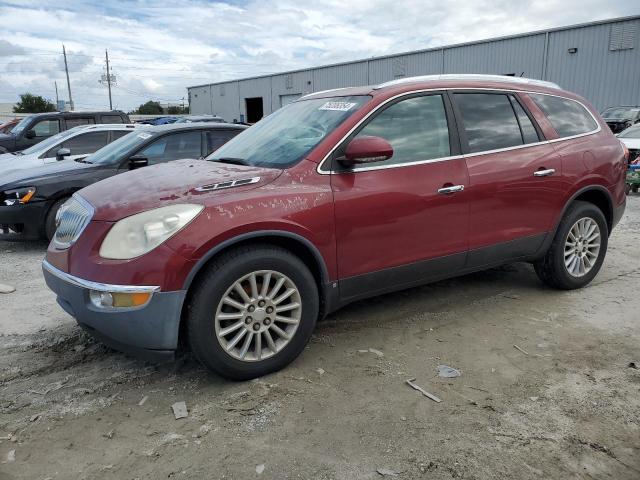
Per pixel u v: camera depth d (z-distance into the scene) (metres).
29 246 7.01
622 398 2.96
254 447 2.55
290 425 2.73
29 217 6.34
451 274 3.97
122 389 3.12
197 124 7.60
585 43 23.38
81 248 2.98
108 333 2.93
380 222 3.48
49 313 4.39
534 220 4.29
